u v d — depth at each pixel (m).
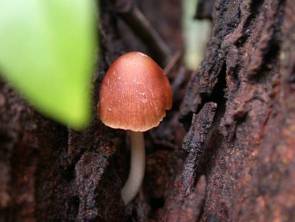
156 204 0.08
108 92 0.06
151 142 0.08
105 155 0.07
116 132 0.07
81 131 0.06
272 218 0.05
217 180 0.06
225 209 0.06
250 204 0.05
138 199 0.08
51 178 0.06
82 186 0.06
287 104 0.05
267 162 0.05
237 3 0.06
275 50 0.05
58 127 0.06
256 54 0.05
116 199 0.07
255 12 0.06
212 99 0.07
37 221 0.06
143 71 0.06
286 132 0.05
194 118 0.07
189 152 0.07
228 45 0.06
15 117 0.05
